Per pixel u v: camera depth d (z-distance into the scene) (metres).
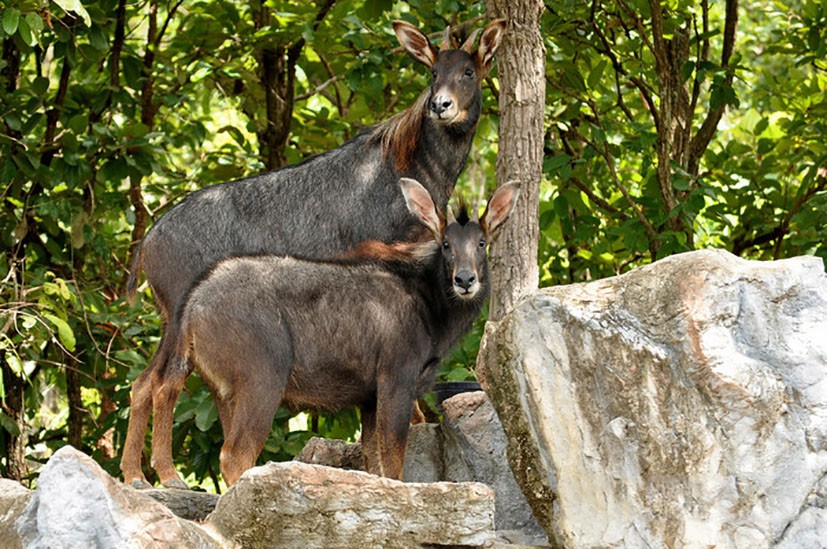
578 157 14.29
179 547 6.67
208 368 9.49
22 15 11.54
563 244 15.28
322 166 11.31
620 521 7.55
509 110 10.53
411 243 10.58
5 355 12.38
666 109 13.49
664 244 13.12
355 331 9.67
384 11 13.92
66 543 6.45
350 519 7.31
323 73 16.34
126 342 13.72
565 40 14.27
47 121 14.37
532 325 7.91
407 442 10.30
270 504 7.21
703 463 7.43
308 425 14.51
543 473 7.82
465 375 12.31
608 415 7.66
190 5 16.22
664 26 13.88
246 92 16.27
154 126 15.98
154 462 9.78
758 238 14.77
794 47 15.07
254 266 9.60
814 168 13.87
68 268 14.59
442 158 11.33
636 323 7.73
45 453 16.78
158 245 10.93
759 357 7.59
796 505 7.38
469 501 7.48
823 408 7.48
